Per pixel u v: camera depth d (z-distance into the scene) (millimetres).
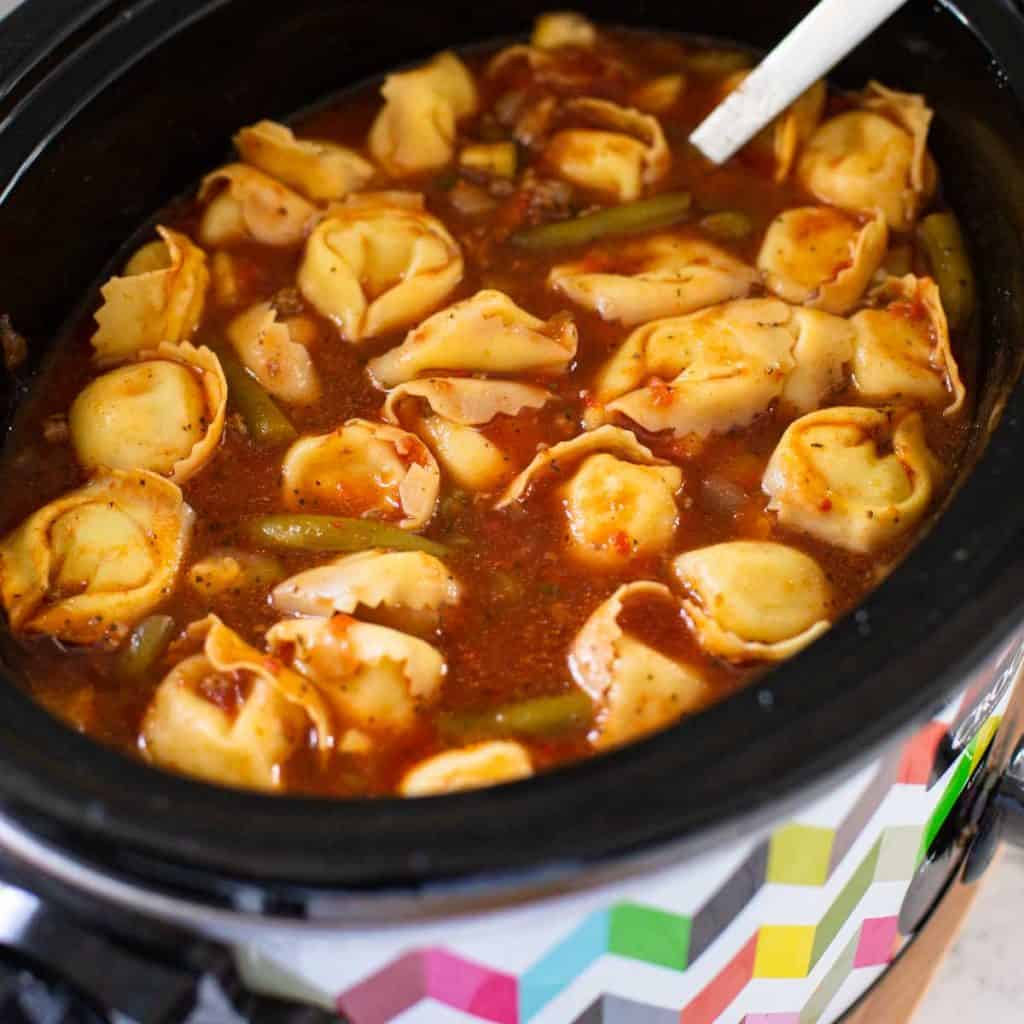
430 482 480
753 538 475
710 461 490
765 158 555
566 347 508
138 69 519
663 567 470
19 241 501
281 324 513
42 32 512
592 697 445
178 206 553
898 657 392
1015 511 411
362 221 535
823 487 477
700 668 449
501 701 447
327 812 381
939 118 541
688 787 379
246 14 536
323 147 556
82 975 393
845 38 523
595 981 422
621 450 490
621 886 385
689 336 507
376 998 414
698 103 571
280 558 476
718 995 441
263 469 494
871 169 542
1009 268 501
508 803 379
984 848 512
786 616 459
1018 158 500
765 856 412
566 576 469
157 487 483
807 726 385
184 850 377
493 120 575
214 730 442
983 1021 542
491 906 378
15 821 386
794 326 507
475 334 506
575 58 580
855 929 466
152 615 466
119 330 516
